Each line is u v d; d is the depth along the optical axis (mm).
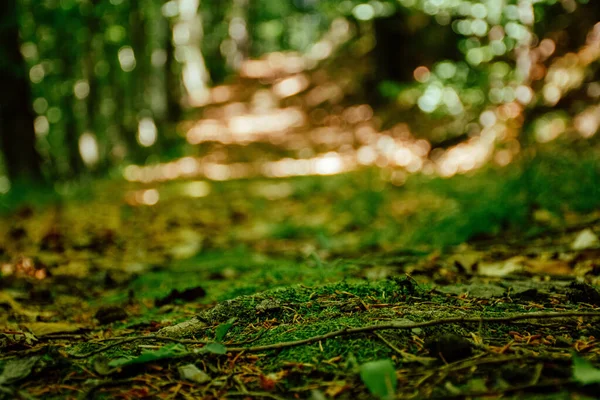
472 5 5949
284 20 36656
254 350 2037
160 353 1945
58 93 14227
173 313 3055
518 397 1581
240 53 30766
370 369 1673
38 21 12633
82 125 15883
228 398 1767
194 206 8602
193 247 5621
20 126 11211
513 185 5121
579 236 3750
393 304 2432
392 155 10547
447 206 5914
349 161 12109
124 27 15227
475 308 2369
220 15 28375
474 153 8625
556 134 6500
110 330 2764
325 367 1871
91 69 15109
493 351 1889
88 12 13062
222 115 21516
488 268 3449
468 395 1599
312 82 20266
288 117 18141
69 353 2162
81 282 4168
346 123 14914
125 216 7680
